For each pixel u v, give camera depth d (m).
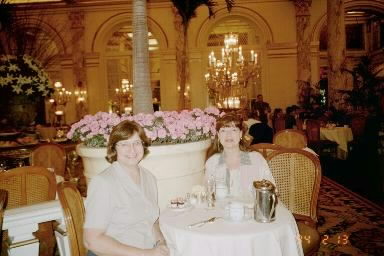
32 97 6.14
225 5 13.95
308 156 3.46
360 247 4.04
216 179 2.94
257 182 2.47
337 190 6.45
